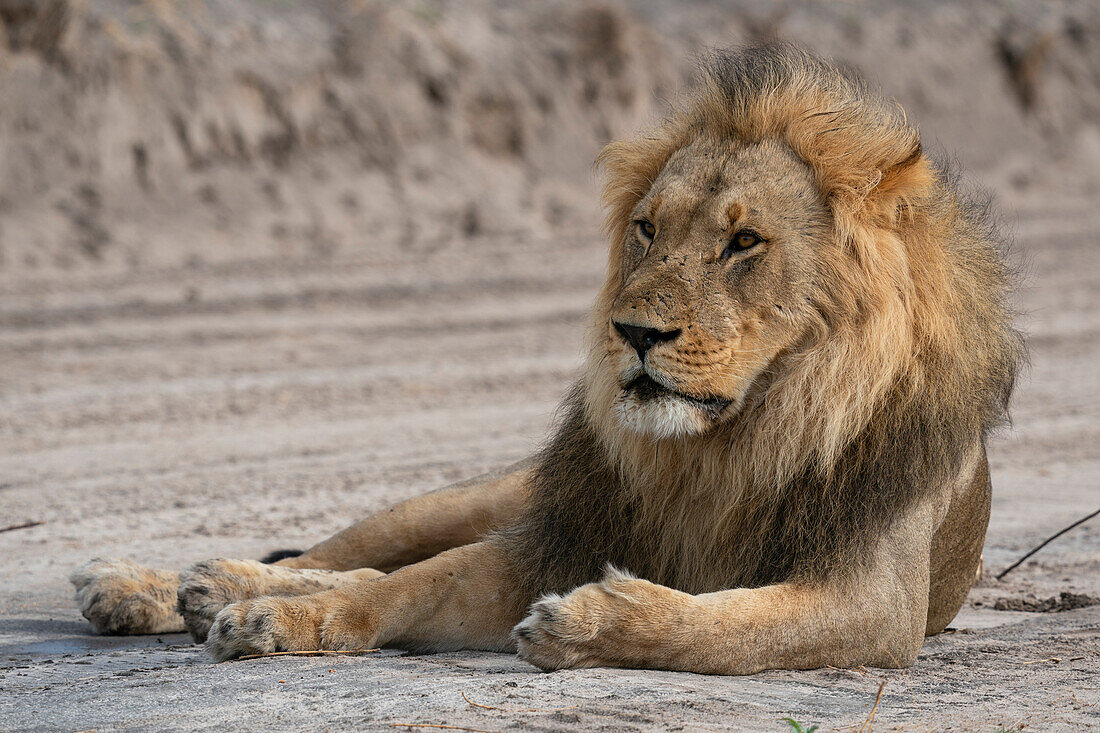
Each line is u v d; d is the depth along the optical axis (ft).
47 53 105.50
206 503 44.70
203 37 113.80
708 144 24.02
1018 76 163.12
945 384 23.22
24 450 53.88
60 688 19.88
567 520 24.40
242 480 48.98
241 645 22.36
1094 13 178.09
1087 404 70.85
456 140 122.21
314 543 38.42
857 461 22.81
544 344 83.30
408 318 88.53
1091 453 58.80
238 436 57.77
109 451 54.13
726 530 23.47
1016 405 70.49
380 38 122.21
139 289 91.15
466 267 104.22
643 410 22.02
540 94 128.26
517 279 101.65
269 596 23.73
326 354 77.82
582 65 132.36
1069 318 96.37
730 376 22.29
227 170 109.29
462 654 23.79
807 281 22.75
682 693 18.98
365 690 19.03
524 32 132.98
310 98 115.85
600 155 26.16
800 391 22.62
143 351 76.13
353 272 99.96
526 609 24.38
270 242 104.83
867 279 22.68
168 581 28.09
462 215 115.55
